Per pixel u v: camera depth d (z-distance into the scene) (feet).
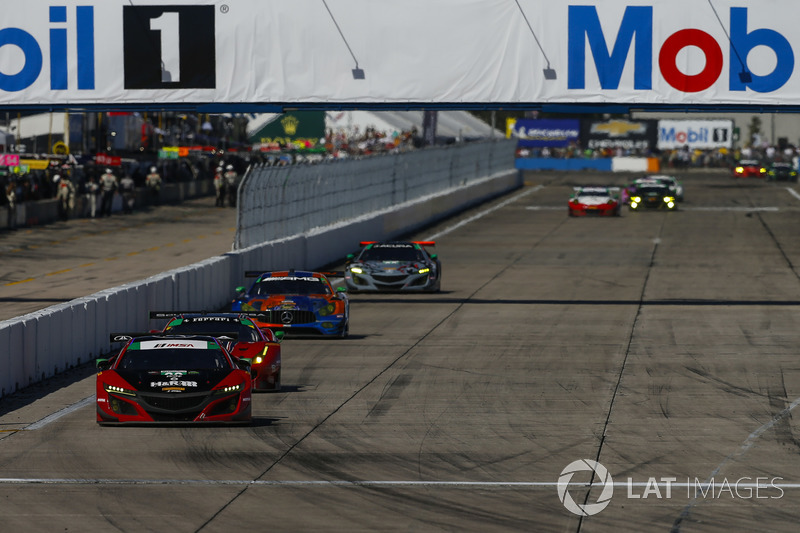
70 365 219.41
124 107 289.33
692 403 187.52
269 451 148.87
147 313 259.60
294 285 267.18
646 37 282.36
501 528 112.88
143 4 285.84
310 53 286.25
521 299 340.18
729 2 280.72
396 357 235.20
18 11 286.46
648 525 114.73
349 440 156.87
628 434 162.50
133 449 148.87
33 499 123.03
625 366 225.35
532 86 284.61
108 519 114.83
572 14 283.18
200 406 162.09
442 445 154.30
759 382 208.03
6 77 287.07
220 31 286.25
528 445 154.61
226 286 319.27
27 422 168.04
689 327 282.77
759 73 280.92
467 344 253.85
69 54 286.46
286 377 211.41
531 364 227.20
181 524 112.88
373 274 349.61
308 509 119.55
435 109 291.38
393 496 125.80
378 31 285.23
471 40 284.82
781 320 296.51
